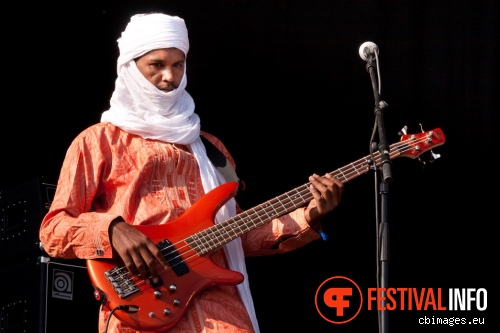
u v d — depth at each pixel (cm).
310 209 972
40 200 1121
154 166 948
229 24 1498
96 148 948
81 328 1105
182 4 1486
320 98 1516
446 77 1492
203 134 1023
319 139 1517
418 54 1495
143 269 884
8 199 1151
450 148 1494
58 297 1097
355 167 976
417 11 1495
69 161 943
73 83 1461
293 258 1503
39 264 1095
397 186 1505
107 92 1469
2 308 1116
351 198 1509
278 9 1499
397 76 1498
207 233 930
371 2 1496
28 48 1448
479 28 1486
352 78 1512
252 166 1517
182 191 952
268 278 1500
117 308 877
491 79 1484
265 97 1517
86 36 1459
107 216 895
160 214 933
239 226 941
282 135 1519
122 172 943
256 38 1503
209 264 918
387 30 1497
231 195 958
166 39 964
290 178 1517
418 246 1495
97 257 895
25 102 1448
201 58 1504
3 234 1144
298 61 1508
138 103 967
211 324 896
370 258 1501
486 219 1491
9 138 1444
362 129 1514
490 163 1489
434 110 1496
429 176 1501
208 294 914
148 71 964
